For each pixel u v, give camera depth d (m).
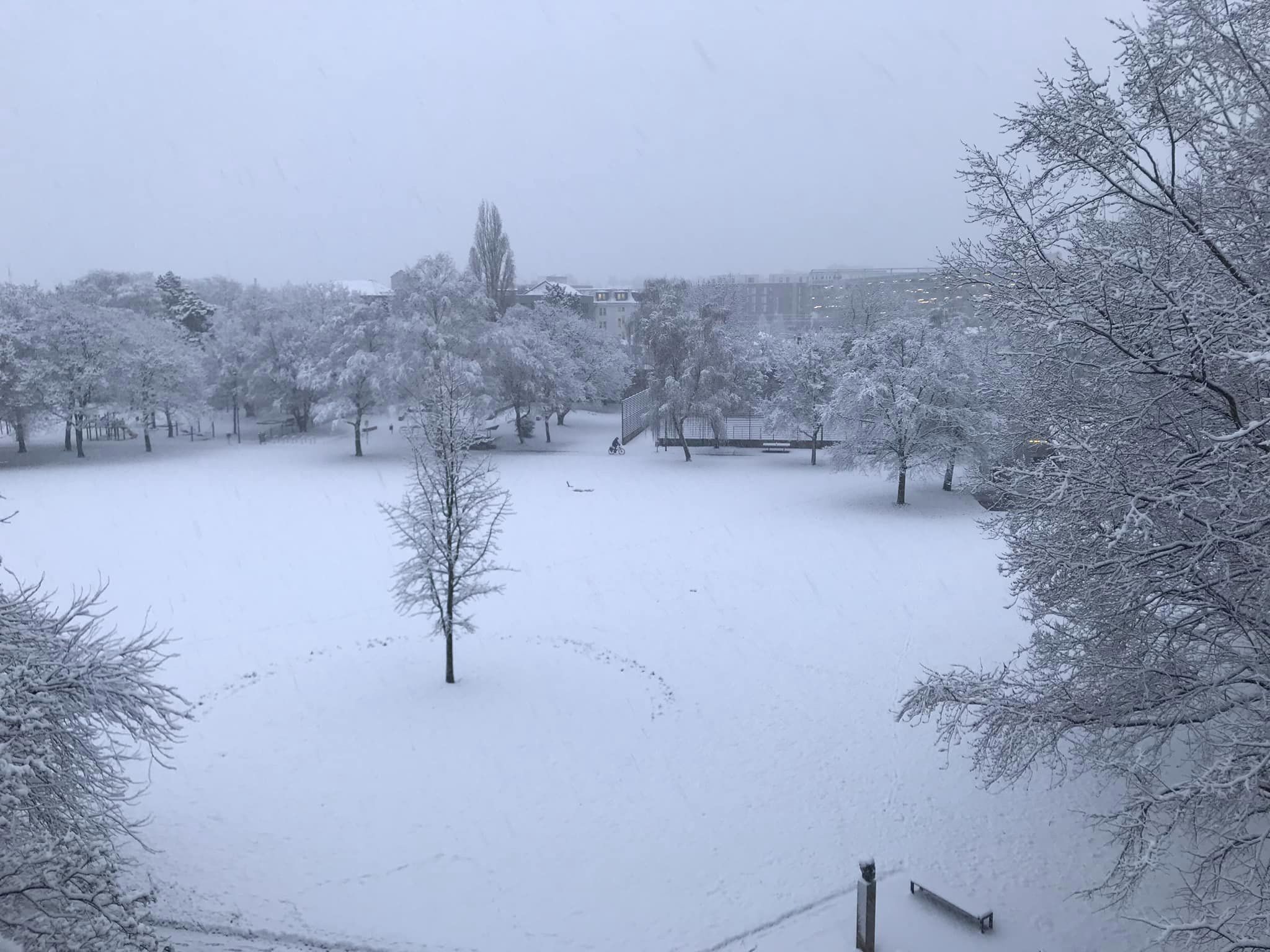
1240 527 7.96
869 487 45.12
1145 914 11.55
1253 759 8.17
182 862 13.07
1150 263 9.07
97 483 48.12
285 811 14.57
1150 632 9.83
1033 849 13.30
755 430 68.38
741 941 11.35
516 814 14.52
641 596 26.52
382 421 77.25
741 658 21.44
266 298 108.44
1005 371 14.13
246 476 50.59
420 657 21.56
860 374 40.59
